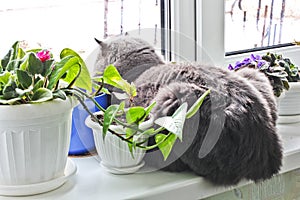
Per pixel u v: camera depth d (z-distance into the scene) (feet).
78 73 3.39
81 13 4.46
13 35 4.20
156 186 3.67
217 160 3.76
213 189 3.88
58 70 3.30
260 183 4.31
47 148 3.30
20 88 3.21
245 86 4.01
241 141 3.79
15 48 3.47
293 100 4.99
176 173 3.90
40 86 3.30
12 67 3.36
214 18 5.01
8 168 3.27
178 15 4.83
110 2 4.58
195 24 4.98
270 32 5.75
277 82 4.77
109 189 3.60
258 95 4.02
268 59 5.03
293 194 4.76
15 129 3.16
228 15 5.35
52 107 3.20
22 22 4.22
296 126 4.99
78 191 3.55
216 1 4.98
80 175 3.83
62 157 3.45
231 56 5.35
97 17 4.54
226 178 3.82
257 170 3.93
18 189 3.32
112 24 4.63
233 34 5.43
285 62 5.09
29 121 3.15
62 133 3.38
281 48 5.84
